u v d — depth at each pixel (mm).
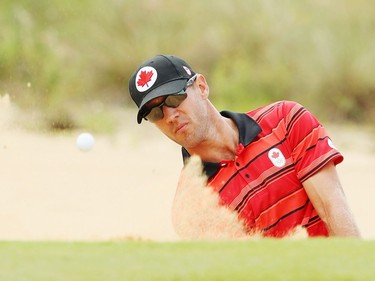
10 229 18875
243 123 12898
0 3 48719
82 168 32031
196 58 50406
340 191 12656
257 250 8000
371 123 43906
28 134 37000
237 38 50062
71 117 41469
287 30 48875
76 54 48438
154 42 49500
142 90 12586
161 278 7062
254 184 12641
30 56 45188
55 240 8812
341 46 46312
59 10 49719
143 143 38438
